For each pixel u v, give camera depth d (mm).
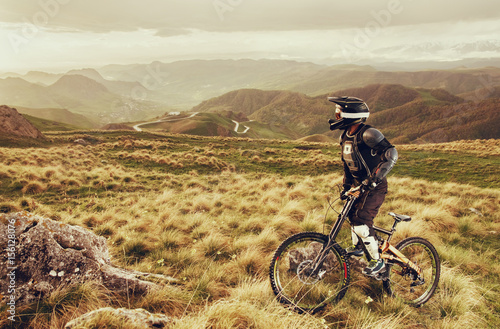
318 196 10406
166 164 21203
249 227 6809
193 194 11922
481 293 3939
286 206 8289
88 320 2309
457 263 4824
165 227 6695
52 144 32312
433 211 7535
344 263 3320
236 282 4047
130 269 3988
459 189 13656
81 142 34781
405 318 3271
